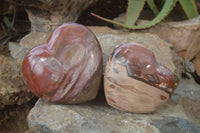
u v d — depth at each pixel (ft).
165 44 1.95
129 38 1.97
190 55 2.16
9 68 2.06
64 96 1.61
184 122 1.62
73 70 1.58
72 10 2.10
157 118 1.63
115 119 1.59
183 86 1.97
